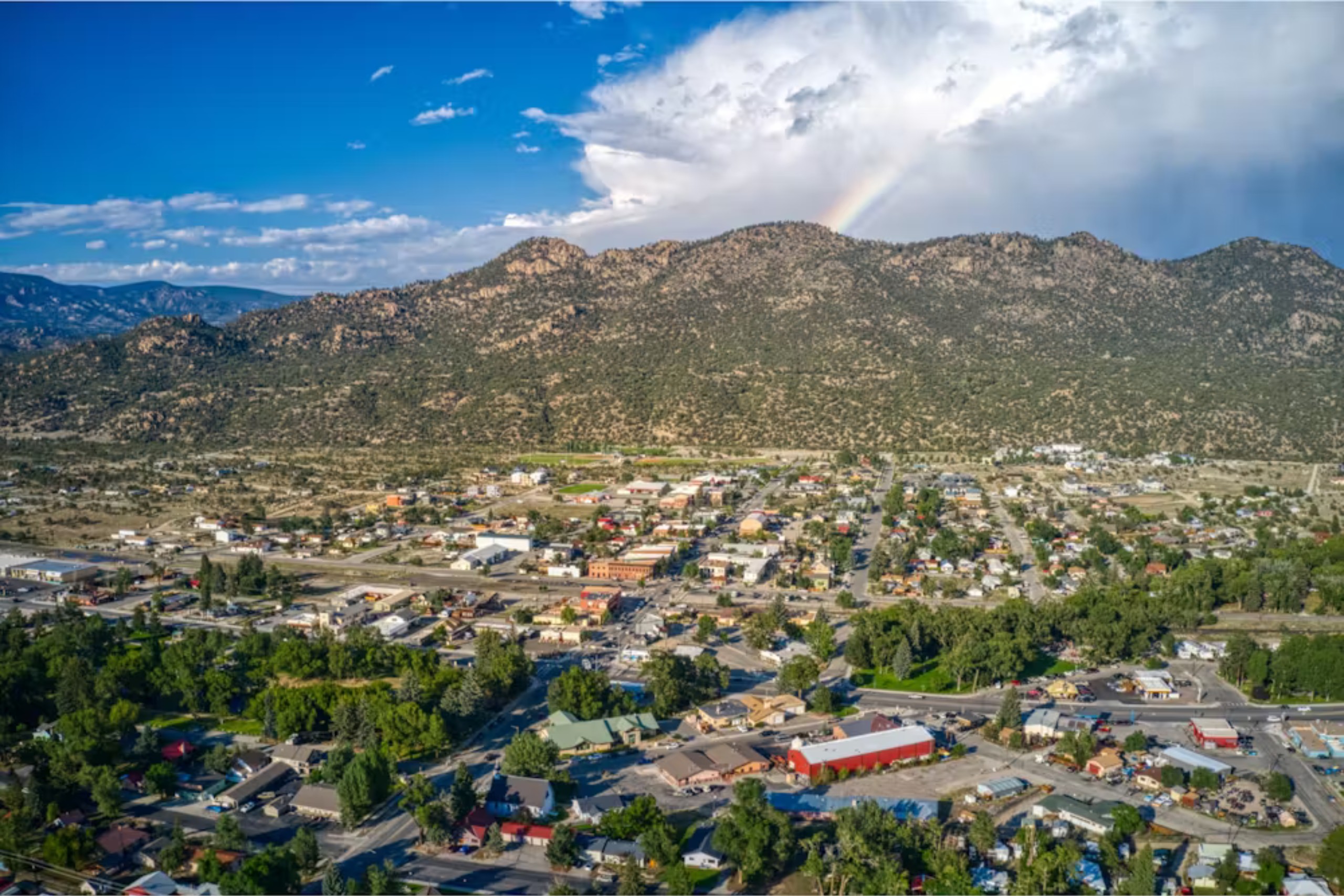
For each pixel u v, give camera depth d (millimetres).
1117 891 137375
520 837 154625
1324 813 163875
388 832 157375
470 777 165500
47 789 164625
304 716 195500
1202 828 158250
